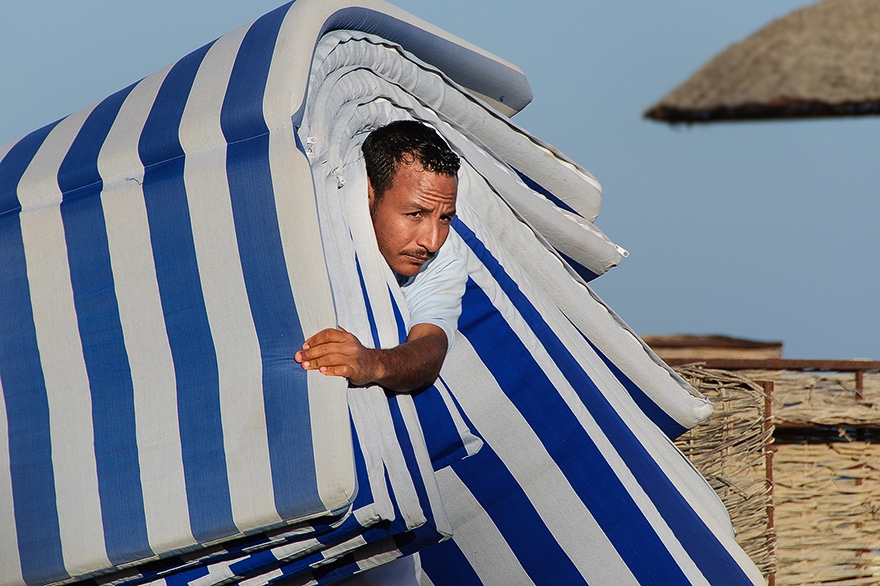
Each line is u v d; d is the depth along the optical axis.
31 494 12.91
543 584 16.19
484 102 16.48
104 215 13.08
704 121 49.25
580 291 16.45
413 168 12.45
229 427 11.70
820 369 22.34
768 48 47.53
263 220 11.85
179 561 12.31
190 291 12.37
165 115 13.12
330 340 11.30
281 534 11.60
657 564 15.52
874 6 46.31
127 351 12.73
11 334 13.57
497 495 15.66
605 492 15.50
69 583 13.00
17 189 13.85
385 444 11.90
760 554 20.88
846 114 45.91
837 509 22.17
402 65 14.81
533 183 17.95
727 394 21.20
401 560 14.28
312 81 12.63
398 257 13.01
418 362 12.16
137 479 12.18
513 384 14.98
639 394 17.70
